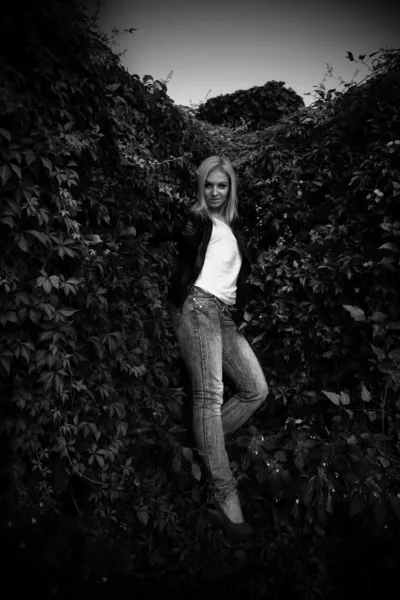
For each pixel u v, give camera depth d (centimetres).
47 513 142
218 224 203
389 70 205
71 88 143
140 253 194
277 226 242
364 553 175
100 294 164
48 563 136
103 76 170
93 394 163
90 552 146
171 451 194
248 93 454
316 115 236
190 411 227
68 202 141
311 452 200
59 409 146
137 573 168
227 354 205
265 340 247
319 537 185
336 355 219
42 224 132
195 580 174
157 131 221
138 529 177
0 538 130
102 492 161
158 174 208
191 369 191
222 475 185
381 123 207
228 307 205
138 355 190
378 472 180
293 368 237
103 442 167
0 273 121
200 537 185
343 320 217
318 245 222
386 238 203
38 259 134
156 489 188
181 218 222
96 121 165
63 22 136
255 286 251
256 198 257
